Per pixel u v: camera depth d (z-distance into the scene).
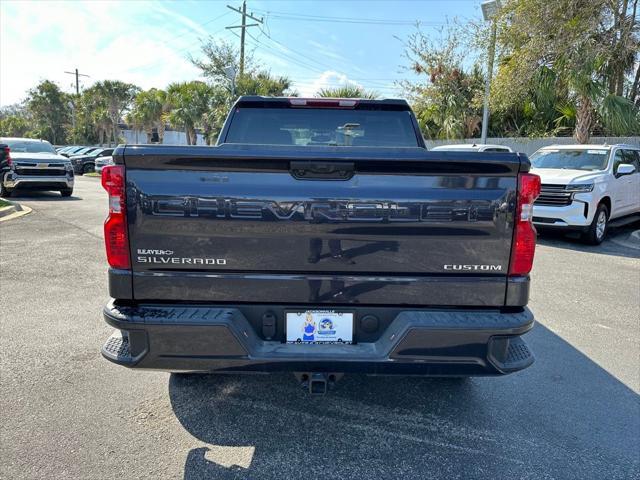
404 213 2.57
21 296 5.66
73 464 2.71
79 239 9.09
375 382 3.78
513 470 2.73
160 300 2.66
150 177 2.56
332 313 2.68
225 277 2.64
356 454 2.86
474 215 2.57
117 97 50.91
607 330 4.90
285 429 3.11
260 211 2.58
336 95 25.33
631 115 13.35
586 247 9.43
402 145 4.24
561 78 14.37
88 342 4.38
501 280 2.64
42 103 64.00
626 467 2.76
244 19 28.64
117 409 3.30
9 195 16.56
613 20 13.83
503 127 19.86
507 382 3.79
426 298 2.65
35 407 3.29
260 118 4.21
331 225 2.59
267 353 2.61
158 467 2.71
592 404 3.46
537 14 13.89
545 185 9.41
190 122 31.20
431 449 2.92
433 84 21.36
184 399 3.46
